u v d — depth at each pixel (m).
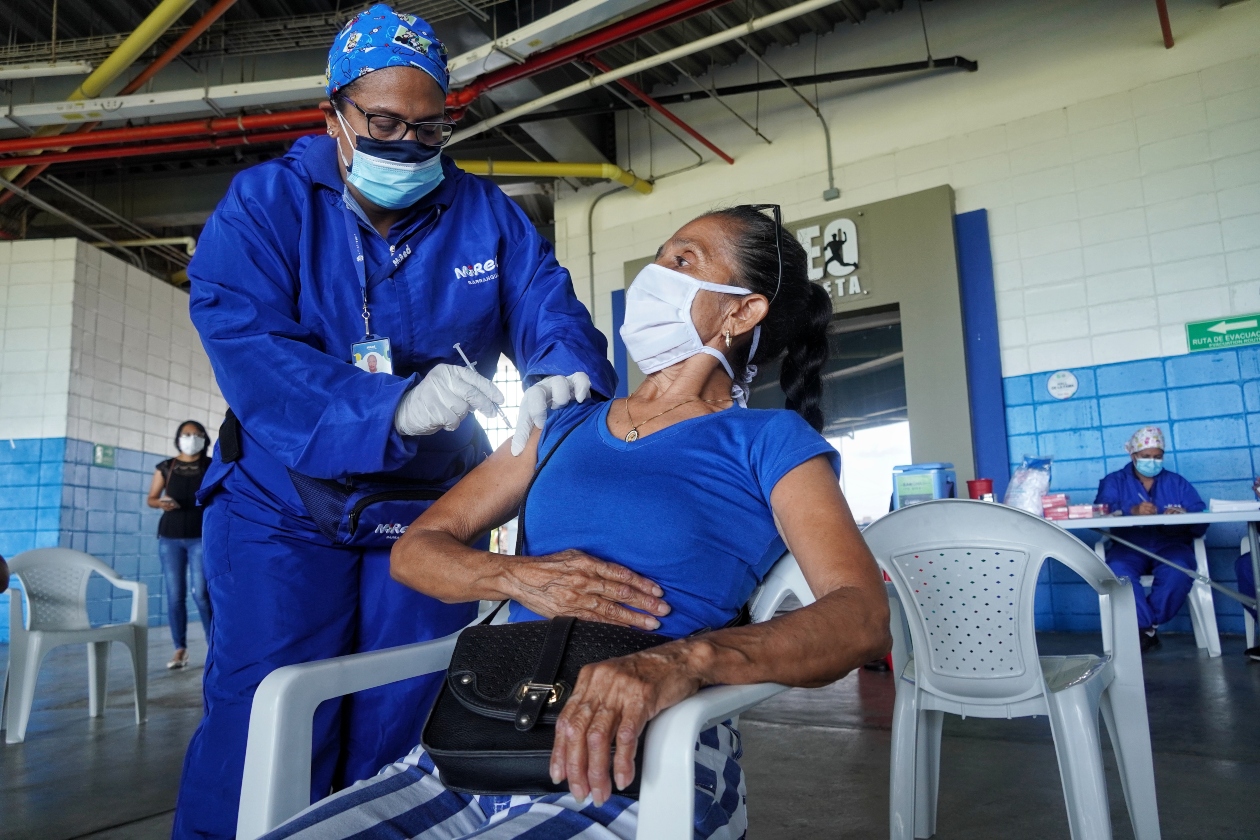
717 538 0.96
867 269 6.34
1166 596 4.61
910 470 3.87
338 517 1.31
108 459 8.30
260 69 5.63
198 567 5.08
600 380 1.27
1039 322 5.87
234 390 1.28
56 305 7.89
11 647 3.13
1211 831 1.78
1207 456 5.30
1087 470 5.63
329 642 1.34
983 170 6.13
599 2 4.46
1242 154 5.33
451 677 0.86
